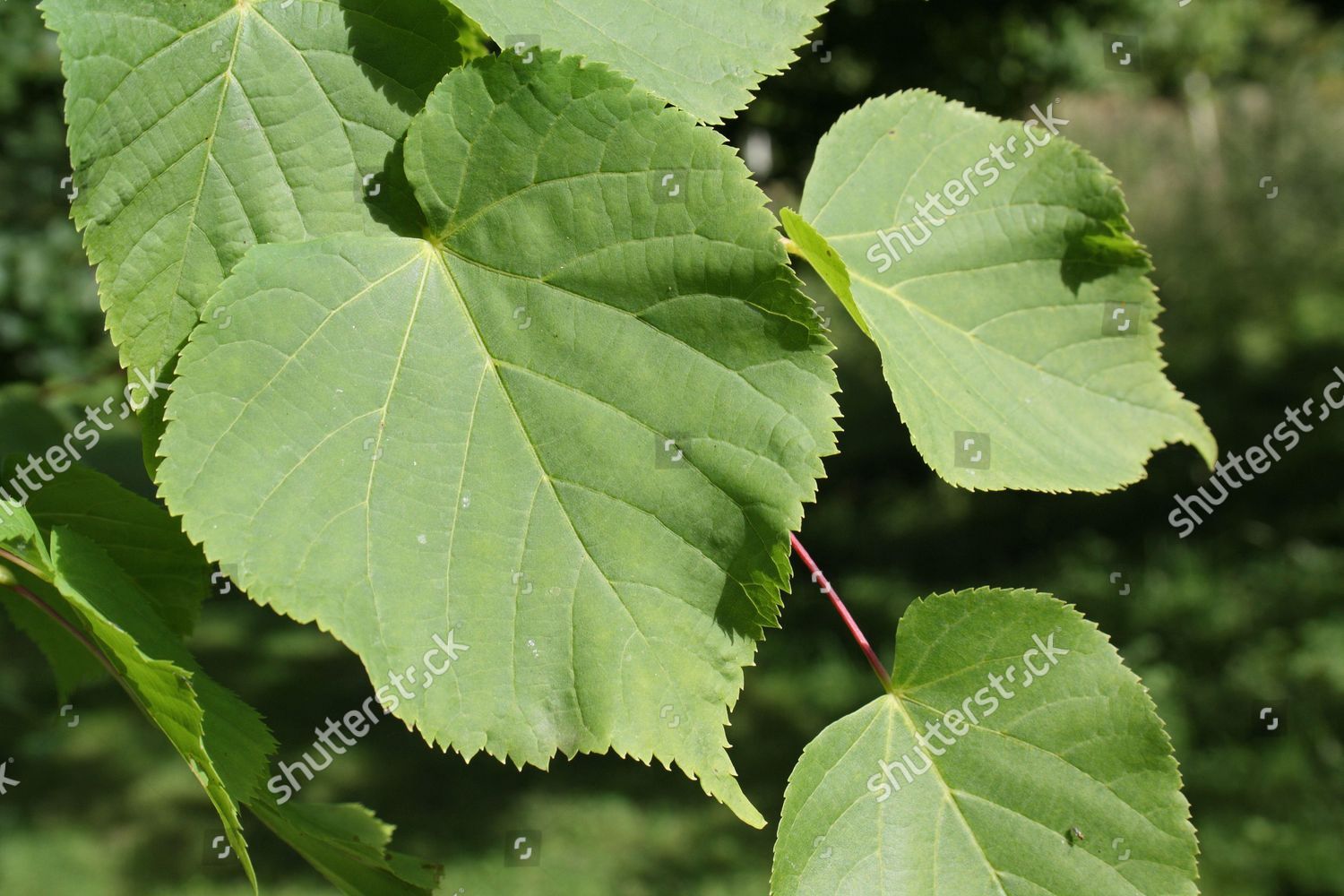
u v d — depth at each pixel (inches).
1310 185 154.6
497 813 84.4
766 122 88.3
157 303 26.2
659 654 26.0
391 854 28.6
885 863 27.3
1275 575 110.4
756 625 26.0
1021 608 27.6
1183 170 157.2
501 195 26.2
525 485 26.1
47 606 27.4
